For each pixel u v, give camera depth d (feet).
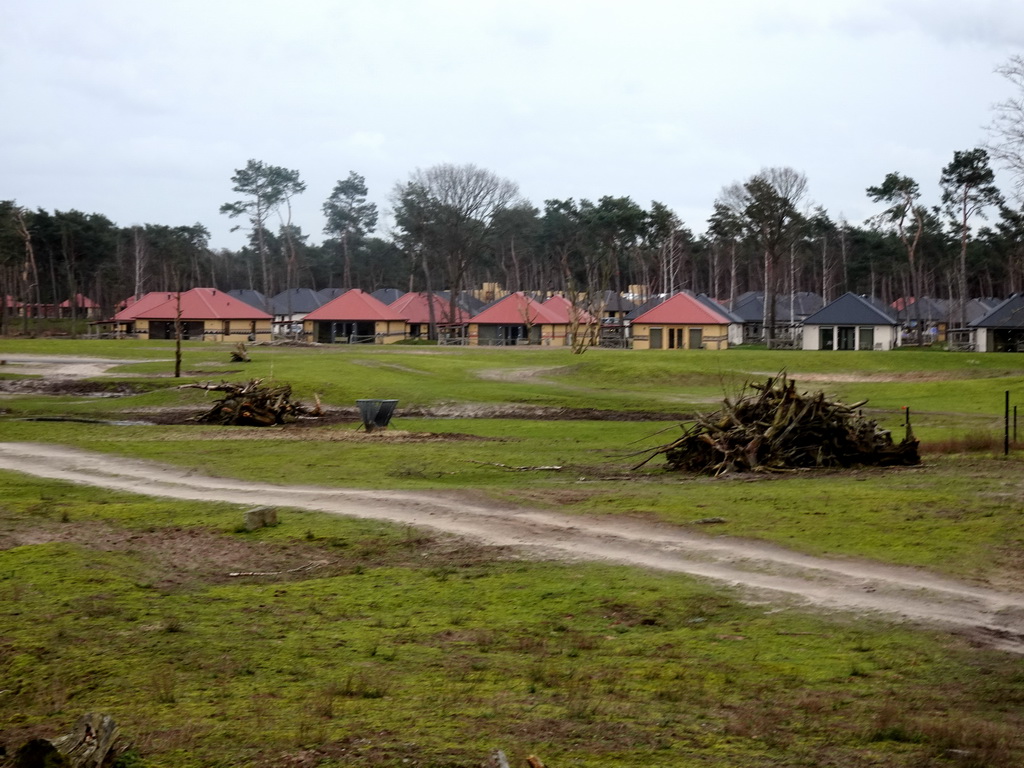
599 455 108.47
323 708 32.17
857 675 38.75
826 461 94.58
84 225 473.67
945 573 54.80
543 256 548.31
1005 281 532.32
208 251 618.44
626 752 28.73
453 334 403.95
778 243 376.07
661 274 508.94
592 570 56.24
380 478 90.94
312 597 50.67
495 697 34.45
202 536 65.00
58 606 47.73
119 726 30.40
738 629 45.42
